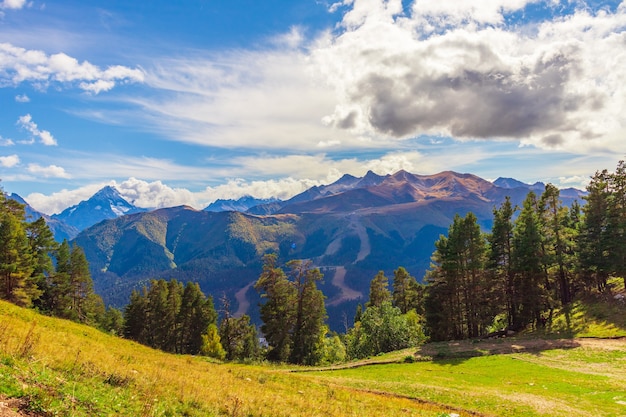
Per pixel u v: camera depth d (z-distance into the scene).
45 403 8.98
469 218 56.00
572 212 73.50
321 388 25.70
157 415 11.38
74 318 72.44
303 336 62.88
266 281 63.75
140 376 15.62
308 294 63.78
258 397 18.06
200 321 79.81
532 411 22.00
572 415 20.95
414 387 28.42
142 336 83.00
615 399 23.59
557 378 30.03
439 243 60.91
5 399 8.70
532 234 51.78
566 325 47.50
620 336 39.81
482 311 55.91
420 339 64.75
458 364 38.81
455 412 22.05
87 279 79.06
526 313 53.22
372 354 55.16
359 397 23.62
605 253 52.69
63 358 14.40
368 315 59.06
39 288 69.50
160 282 82.75
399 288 85.50
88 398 10.65
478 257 55.75
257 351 86.56
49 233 69.00
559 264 54.50
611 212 51.12
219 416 13.56
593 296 52.16
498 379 31.64
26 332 18.48
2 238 52.78
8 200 62.78
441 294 59.19
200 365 27.88
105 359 17.67
